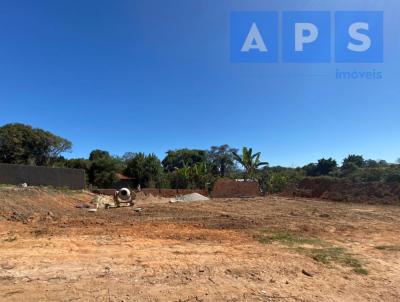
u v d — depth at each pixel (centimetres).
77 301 490
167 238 964
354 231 1172
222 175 6212
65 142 4812
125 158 6050
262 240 976
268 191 4322
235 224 1249
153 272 642
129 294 525
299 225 1255
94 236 954
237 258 764
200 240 953
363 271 705
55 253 750
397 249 907
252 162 4116
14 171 2542
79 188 3120
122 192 1986
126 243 877
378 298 564
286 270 686
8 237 910
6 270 620
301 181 3644
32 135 4459
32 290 525
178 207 1903
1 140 4234
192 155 6550
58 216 1368
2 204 1333
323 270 702
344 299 553
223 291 555
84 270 638
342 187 2816
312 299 543
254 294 548
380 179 2684
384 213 1711
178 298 517
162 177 4734
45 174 2780
